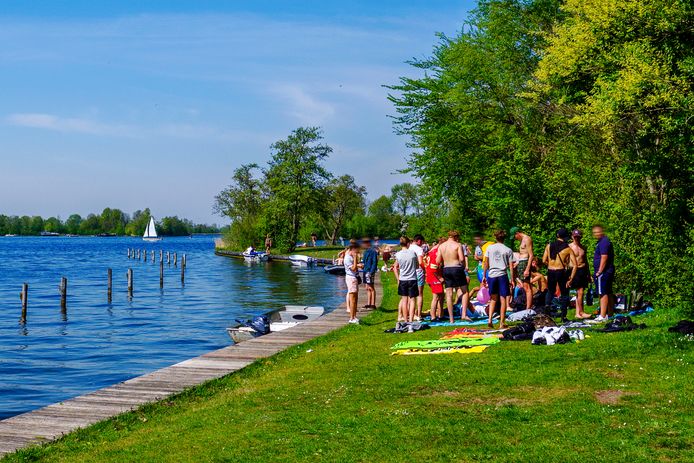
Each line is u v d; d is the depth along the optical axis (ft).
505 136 107.86
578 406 28.86
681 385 31.04
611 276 49.42
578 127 87.81
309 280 166.50
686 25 62.44
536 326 45.11
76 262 280.72
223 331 87.61
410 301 55.98
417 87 125.39
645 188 69.26
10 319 101.45
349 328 60.64
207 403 35.50
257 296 128.77
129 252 321.93
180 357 69.67
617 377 33.17
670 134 61.41
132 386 39.32
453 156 120.37
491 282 50.55
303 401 33.55
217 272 205.98
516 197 79.61
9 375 60.80
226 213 372.99
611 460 22.63
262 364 46.03
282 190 295.48
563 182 77.46
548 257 52.24
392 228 460.96
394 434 26.58
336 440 26.32
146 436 29.32
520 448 24.23
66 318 102.42
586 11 69.46
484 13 117.08
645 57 60.64
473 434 26.12
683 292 56.54
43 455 26.96
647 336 40.98
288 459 24.41
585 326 46.83
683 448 23.47
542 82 98.63
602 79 68.23
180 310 111.34
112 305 120.16
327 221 331.16
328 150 304.09
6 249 462.19
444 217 151.02
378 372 38.52
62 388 55.93
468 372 36.24
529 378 33.96
